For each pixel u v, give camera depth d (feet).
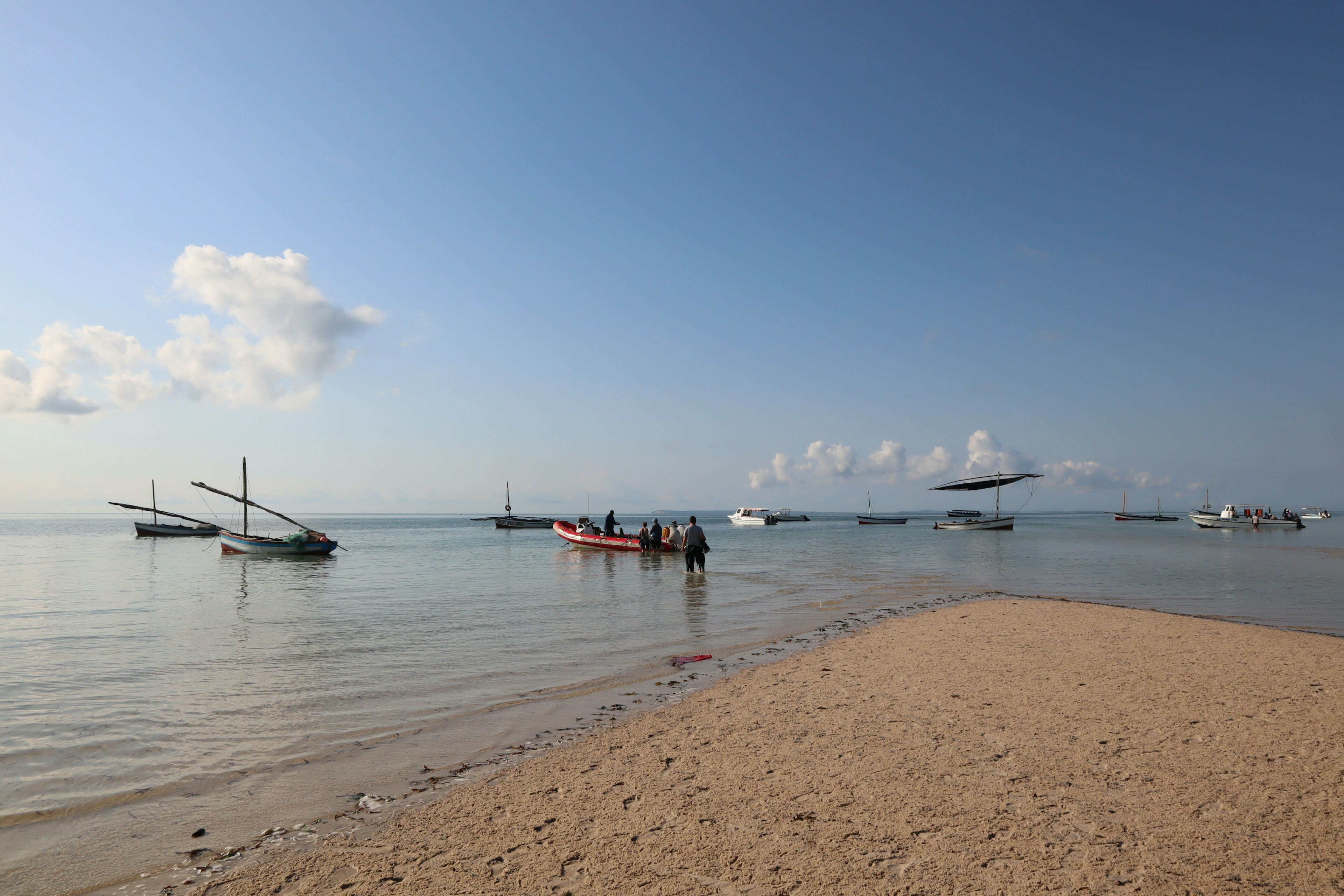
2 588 67.92
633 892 11.97
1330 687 25.34
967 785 16.33
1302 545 144.56
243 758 19.92
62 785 17.93
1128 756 18.12
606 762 18.88
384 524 506.48
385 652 35.24
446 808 16.10
